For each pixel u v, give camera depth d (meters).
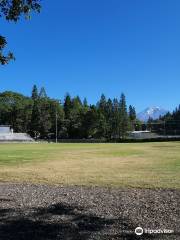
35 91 168.62
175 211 11.72
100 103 174.12
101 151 54.28
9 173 23.09
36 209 12.27
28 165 29.28
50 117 164.50
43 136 164.25
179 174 21.91
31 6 14.03
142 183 17.78
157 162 31.86
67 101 174.00
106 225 10.48
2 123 167.88
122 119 169.38
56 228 10.34
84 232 9.98
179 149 58.22
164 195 14.34
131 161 33.44
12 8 13.90
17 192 15.52
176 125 194.62
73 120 163.50
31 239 9.59
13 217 11.41
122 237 9.58
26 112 165.25
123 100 171.62
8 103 169.25
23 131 165.50
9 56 14.61
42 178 20.39
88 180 19.22
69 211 11.95
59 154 46.03
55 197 14.16
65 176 21.20
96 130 158.88
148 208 12.14
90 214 11.55
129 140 126.06
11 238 9.69
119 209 12.09
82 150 58.12
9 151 54.50
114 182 18.28
